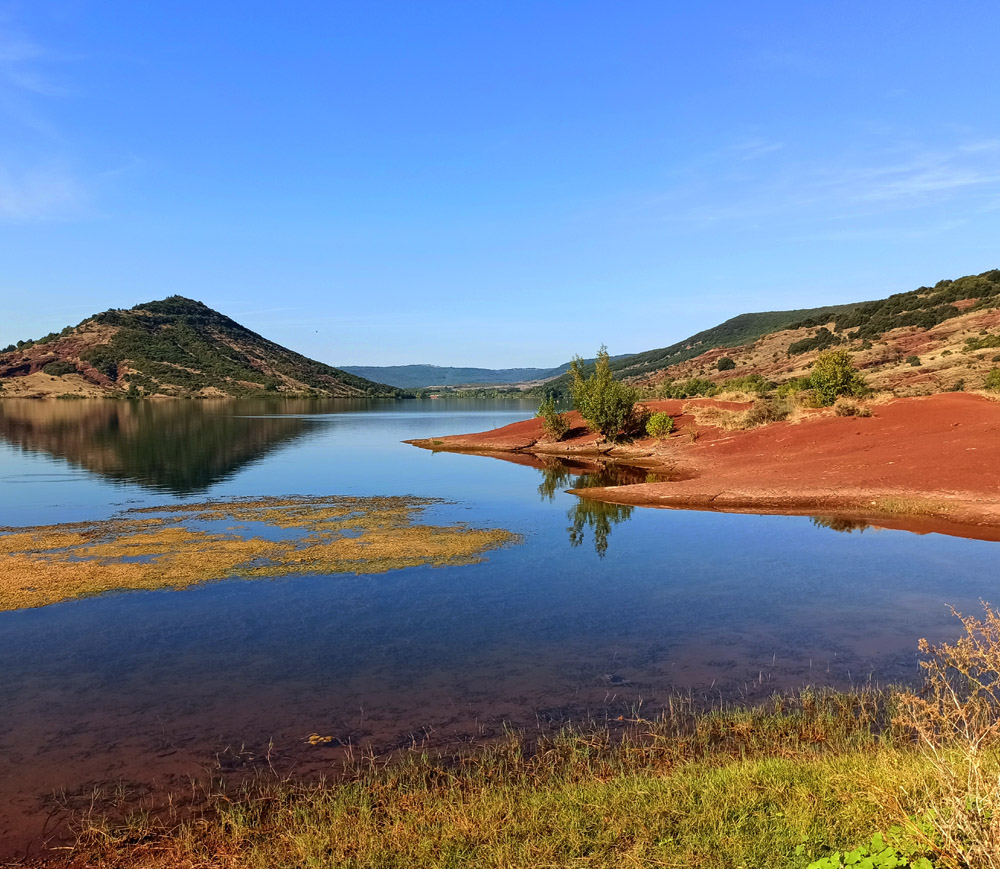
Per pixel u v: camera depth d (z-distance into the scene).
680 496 23.80
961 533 17.69
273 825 5.82
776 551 16.47
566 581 14.12
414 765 6.80
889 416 31.59
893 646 10.09
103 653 10.17
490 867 4.86
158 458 41.25
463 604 12.58
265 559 16.08
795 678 8.98
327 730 7.68
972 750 4.70
